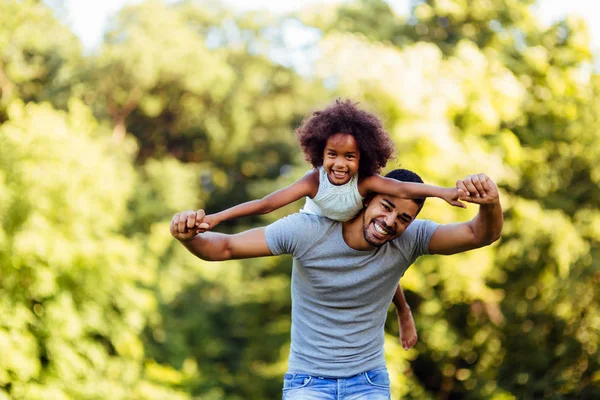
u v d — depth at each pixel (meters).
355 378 3.32
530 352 13.12
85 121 12.51
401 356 13.01
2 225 10.77
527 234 13.24
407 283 12.91
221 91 23.17
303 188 3.12
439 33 16.42
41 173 11.02
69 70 21.59
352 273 3.22
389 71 12.94
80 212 11.21
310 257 3.21
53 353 10.59
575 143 14.05
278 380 15.09
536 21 15.71
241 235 3.24
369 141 3.02
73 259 10.90
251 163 24.31
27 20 20.89
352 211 3.12
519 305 13.56
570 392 11.96
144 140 23.73
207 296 17.72
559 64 14.93
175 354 15.11
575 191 14.06
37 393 10.19
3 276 10.48
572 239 13.07
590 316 11.92
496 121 13.59
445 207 12.38
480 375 13.75
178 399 12.66
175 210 19.34
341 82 13.24
